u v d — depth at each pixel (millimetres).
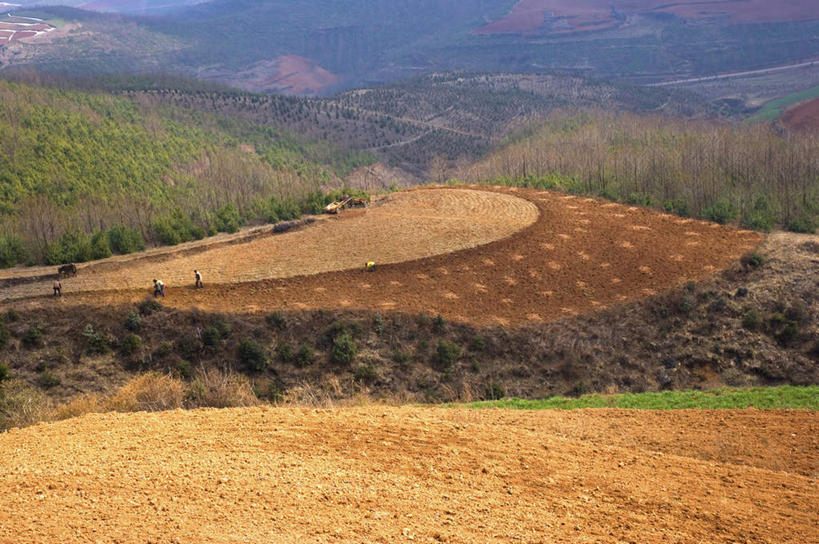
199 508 15172
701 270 58188
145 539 13352
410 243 66500
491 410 28906
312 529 14328
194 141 162250
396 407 28719
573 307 54312
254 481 17047
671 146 116812
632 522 15711
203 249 68812
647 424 26578
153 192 116000
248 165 147500
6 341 49562
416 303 54812
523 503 16609
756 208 74500
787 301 52438
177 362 49438
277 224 73500
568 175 104625
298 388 46688
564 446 21703
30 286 58469
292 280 58906
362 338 51062
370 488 17016
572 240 65875
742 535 15258
